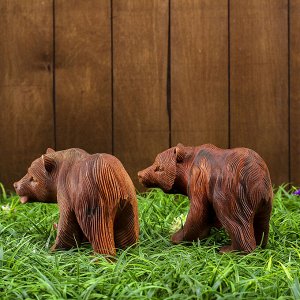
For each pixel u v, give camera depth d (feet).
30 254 13.04
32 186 14.44
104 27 19.21
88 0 19.21
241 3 19.08
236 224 13.60
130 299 10.94
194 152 14.55
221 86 19.16
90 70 19.26
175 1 19.12
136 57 19.21
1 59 19.35
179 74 19.16
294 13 19.11
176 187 14.83
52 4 19.27
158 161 14.79
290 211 16.93
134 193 13.79
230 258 12.65
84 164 13.48
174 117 19.21
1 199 18.66
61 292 11.32
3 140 19.45
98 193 13.24
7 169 19.48
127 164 19.27
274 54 19.13
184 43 19.13
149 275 11.91
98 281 11.32
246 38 19.12
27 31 19.31
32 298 11.39
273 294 11.31
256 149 19.20
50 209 17.08
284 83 19.16
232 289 11.25
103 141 19.30
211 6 19.11
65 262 12.92
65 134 19.34
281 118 19.17
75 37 19.26
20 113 19.39
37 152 19.40
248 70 19.15
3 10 19.35
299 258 13.32
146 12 19.16
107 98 19.26
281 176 19.20
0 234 14.98
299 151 19.19
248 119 19.19
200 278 11.80
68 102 19.31
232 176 13.64
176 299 10.97
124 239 13.84
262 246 14.24
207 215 14.25
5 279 11.97
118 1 19.19
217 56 19.12
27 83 19.36
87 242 14.28
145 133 19.24
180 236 14.52
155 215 16.30
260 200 13.62
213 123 19.19
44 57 19.34
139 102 19.22
